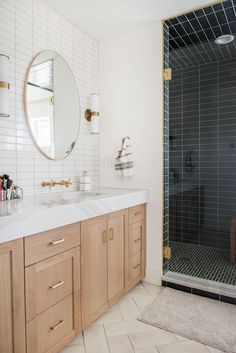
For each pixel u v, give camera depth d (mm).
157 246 2172
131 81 2271
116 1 1819
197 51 2508
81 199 1622
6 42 1566
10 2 1586
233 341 1459
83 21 2090
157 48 2133
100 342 1457
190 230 2904
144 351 1390
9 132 1602
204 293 1966
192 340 1479
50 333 1245
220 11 1912
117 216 1789
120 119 2340
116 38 2336
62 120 2016
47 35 1862
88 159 2336
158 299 1927
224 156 2770
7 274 1020
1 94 1445
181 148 2988
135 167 2270
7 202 1497
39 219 1152
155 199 2176
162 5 1872
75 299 1402
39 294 1176
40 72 1806
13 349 1054
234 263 2449
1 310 1003
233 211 2705
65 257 1327
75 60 2148
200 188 2891
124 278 1901
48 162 1899
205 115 2848
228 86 2705
